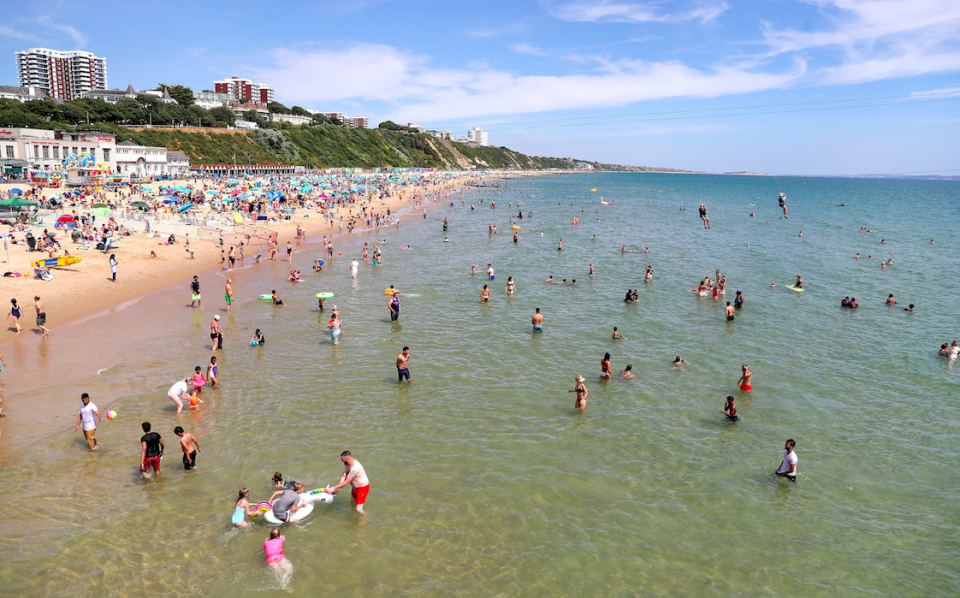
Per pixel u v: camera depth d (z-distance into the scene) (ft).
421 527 44.57
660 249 187.93
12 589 36.01
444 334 94.53
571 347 89.04
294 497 44.88
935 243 210.18
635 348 88.94
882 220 301.63
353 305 111.86
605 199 459.73
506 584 38.68
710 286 125.70
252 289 121.70
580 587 38.65
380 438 58.70
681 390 73.15
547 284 133.69
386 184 451.94
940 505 49.52
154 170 367.45
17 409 60.34
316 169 533.96
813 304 117.80
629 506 48.32
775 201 478.18
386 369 78.28
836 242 209.05
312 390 70.33
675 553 42.60
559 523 45.68
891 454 58.13
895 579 40.37
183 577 38.22
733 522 46.57
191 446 51.01
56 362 74.08
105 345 81.71
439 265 156.35
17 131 288.92
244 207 236.84
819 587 39.45
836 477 53.72
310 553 41.16
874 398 71.72
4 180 265.34
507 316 106.01
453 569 39.99
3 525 42.06
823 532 45.60
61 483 47.98
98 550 40.22
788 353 87.76
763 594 38.63
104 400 63.93
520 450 57.11
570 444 58.70
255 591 37.24
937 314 111.14
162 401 65.00
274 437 58.03
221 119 561.43
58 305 98.73
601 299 119.85
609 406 68.03
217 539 42.22
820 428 63.46
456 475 52.13
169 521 43.93
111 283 115.03
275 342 87.66
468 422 62.95
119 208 209.26
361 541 42.73
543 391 72.08
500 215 298.97
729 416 65.05
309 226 222.69
